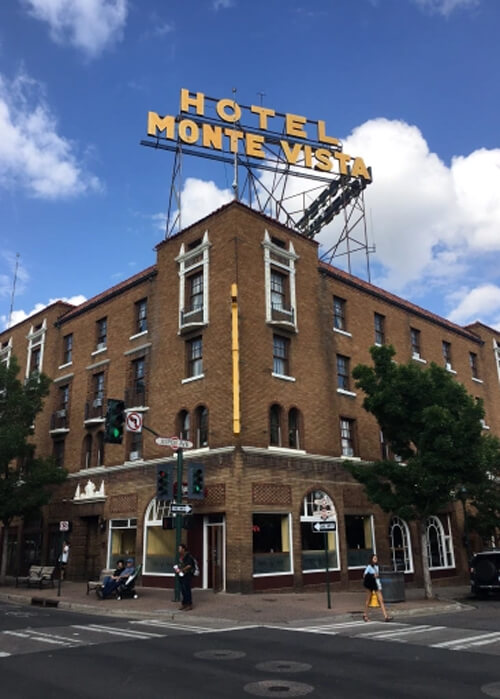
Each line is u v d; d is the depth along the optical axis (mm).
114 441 18078
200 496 19594
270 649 11016
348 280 29750
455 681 8312
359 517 26781
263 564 21656
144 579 24297
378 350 22766
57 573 29344
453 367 36281
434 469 20500
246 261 24453
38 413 33031
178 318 26078
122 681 8406
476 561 22547
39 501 27359
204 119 29594
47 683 8297
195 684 8211
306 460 24453
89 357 31344
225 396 22781
